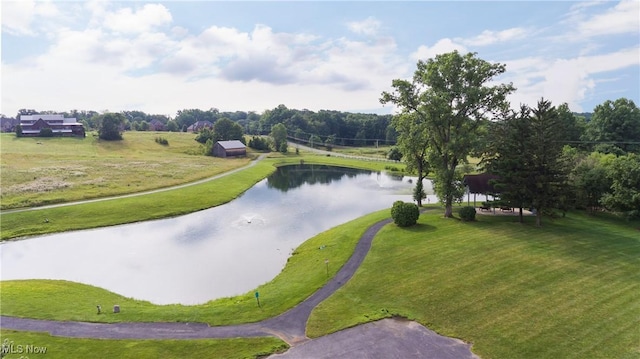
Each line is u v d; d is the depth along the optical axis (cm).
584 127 9244
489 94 4512
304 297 2842
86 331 2409
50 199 6228
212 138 15625
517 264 3269
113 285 3388
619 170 4744
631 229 4466
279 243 4541
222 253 4219
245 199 7325
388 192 8038
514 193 4400
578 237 4022
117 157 11406
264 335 2356
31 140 13075
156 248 4428
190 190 7519
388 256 3581
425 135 5209
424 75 4684
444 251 3625
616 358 2006
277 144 16600
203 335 2364
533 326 2339
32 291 3098
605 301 2619
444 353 2122
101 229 5256
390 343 2234
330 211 6241
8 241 4703
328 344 2247
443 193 4888
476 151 4606
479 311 2539
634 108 8800
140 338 2328
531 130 4350
